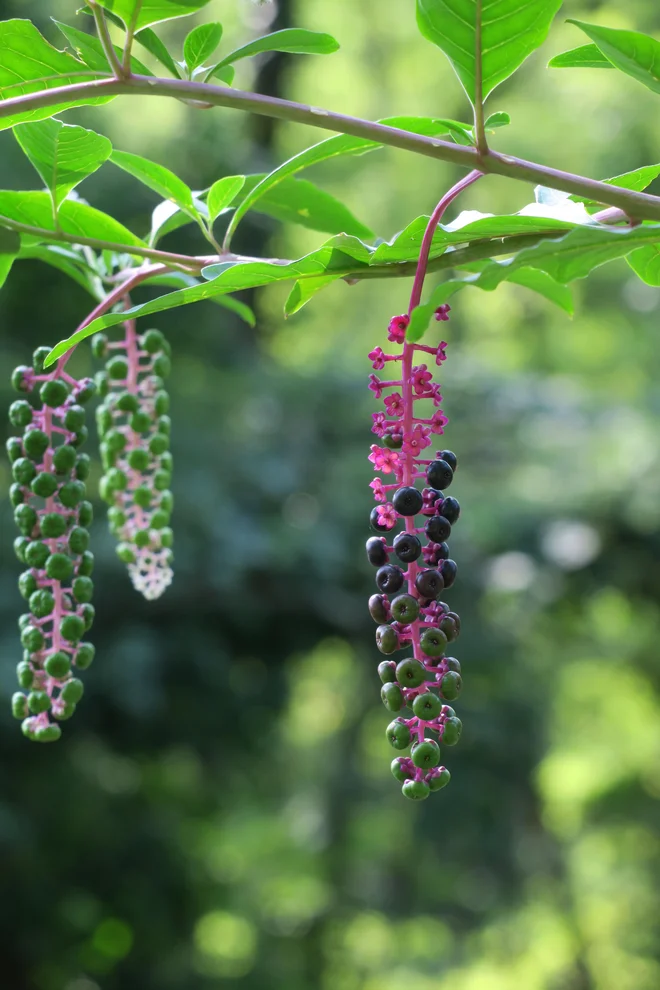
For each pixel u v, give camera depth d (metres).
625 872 12.17
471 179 1.25
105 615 7.36
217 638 7.93
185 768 8.86
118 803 8.33
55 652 1.40
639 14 9.42
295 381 8.80
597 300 13.05
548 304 13.23
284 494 8.12
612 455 9.26
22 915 7.64
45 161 1.49
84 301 7.40
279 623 8.34
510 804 10.16
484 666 9.28
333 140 1.47
